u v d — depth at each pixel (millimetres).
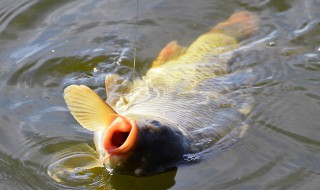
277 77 8367
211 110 7477
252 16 9867
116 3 10203
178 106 7398
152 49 9203
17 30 9516
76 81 8492
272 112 7684
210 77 8195
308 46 9133
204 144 6902
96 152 6855
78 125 7531
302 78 8383
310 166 6875
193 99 7621
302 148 7148
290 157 6984
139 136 6113
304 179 6668
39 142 7230
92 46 9188
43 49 9070
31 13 9859
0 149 7145
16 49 9086
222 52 8773
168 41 9430
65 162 6832
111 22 9727
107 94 7984
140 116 6883
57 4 10094
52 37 9352
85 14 9898
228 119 7367
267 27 9578
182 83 8000
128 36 9430
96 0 10250
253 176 6648
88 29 9562
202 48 8773
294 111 7746
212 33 9242
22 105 7961
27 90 8273
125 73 8664
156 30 9641
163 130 6379
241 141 7117
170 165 6473
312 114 7703
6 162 6934
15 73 8578
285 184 6578
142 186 6426
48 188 6500
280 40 9273
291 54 8914
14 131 7461
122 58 8969
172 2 10250
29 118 7703
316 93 8086
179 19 9898
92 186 6477
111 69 8750
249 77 8312
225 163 6750
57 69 8711
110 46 9203
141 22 9781
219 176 6574
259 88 8117
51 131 7422
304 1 10156
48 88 8344
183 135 6762
